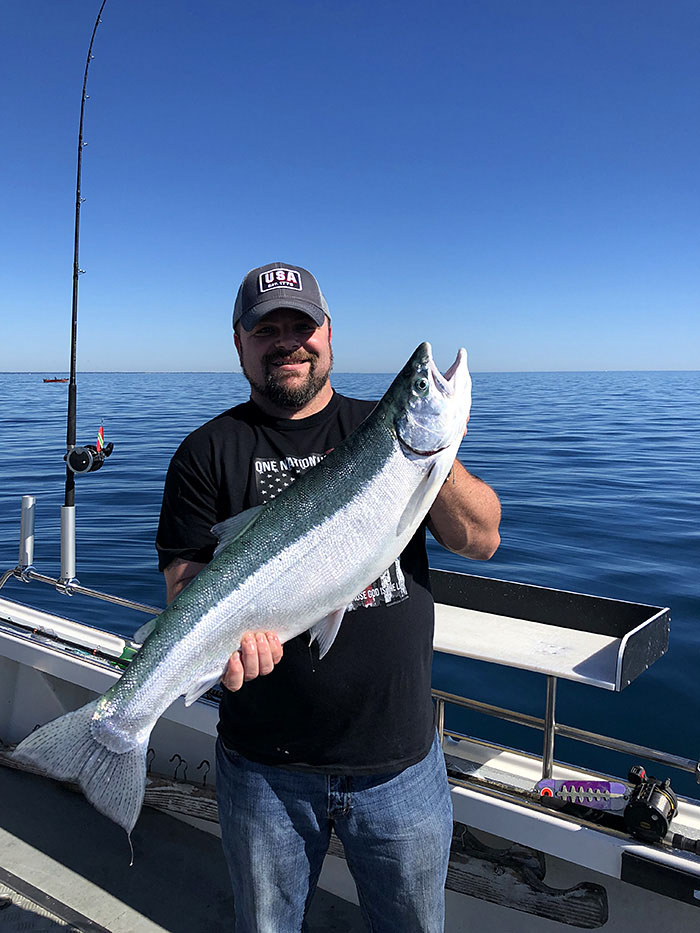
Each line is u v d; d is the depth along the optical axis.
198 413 28.69
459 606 2.62
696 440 19.41
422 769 2.00
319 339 2.10
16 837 3.17
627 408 32.97
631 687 4.87
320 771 1.94
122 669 3.25
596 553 8.02
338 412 2.22
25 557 3.48
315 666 1.93
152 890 2.88
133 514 10.43
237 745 2.03
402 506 1.90
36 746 1.86
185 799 3.19
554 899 2.32
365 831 1.96
